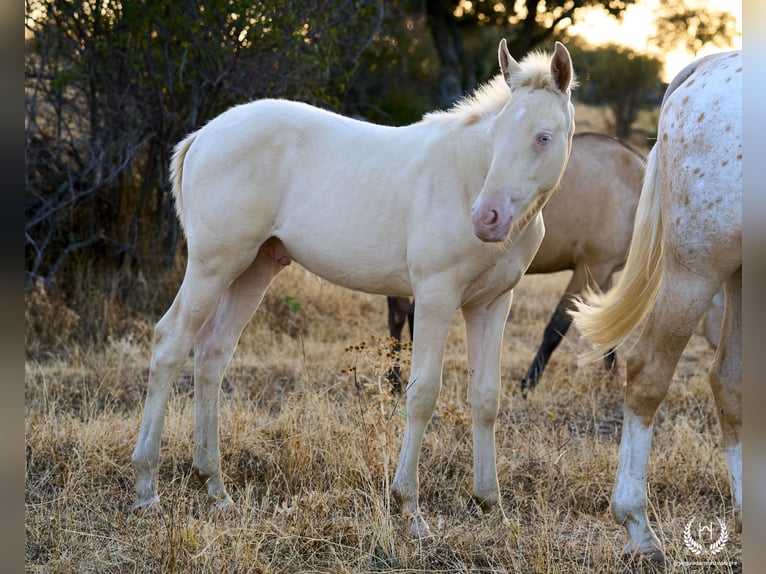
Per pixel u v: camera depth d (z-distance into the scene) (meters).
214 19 7.75
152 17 7.77
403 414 4.50
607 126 22.58
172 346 4.21
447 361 6.80
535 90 3.51
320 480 4.41
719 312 6.29
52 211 7.92
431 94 17.91
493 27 20.55
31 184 8.12
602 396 6.18
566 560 3.63
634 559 3.62
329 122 4.24
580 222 6.23
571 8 17.28
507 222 3.45
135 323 7.41
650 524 4.06
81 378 6.09
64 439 4.75
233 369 6.54
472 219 3.48
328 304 8.25
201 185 4.21
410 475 3.88
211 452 4.34
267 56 8.09
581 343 7.82
